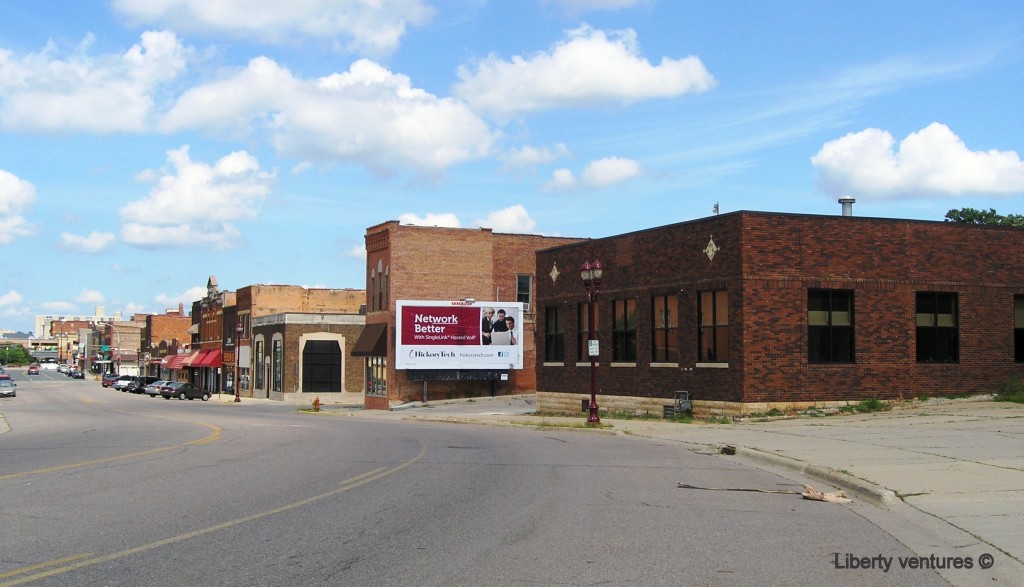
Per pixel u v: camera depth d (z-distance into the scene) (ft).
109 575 26.86
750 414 93.56
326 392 246.06
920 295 101.45
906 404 97.50
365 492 44.52
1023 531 33.86
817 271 96.58
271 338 259.80
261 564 28.45
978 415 85.20
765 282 94.79
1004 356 104.42
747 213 94.58
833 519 37.78
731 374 95.55
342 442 76.64
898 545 32.42
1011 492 42.24
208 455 63.52
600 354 118.01
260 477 50.39
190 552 30.19
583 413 121.70
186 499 41.91
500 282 190.70
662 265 106.83
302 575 26.99
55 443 76.59
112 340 564.71
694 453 66.74
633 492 45.42
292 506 39.93
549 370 129.39
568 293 125.39
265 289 284.20
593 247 120.16
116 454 64.54
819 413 94.63
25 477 50.24
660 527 35.50
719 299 98.58
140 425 107.86
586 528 35.09
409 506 40.19
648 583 26.40
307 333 246.06
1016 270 105.70
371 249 192.03
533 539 32.78
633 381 111.65
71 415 144.46
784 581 26.99
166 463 57.88
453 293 186.91
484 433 91.04
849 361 97.45
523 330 187.21
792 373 95.14
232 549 30.71
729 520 37.35
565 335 125.80
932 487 43.65
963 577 27.76
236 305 300.40
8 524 35.35
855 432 74.02
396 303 173.58
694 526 35.83
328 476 51.03
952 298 102.83
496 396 185.16
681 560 29.55
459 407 161.58
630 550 31.01
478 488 46.29
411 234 184.55
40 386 396.98
